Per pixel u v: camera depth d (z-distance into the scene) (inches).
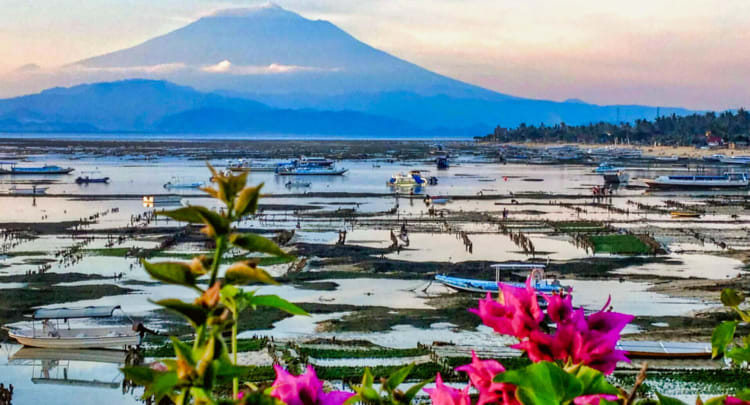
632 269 2480.3
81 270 2429.9
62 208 4087.1
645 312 1926.7
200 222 140.1
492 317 160.1
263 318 1873.8
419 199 4694.9
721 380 1400.1
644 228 3376.0
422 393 1311.5
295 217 3777.1
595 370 152.3
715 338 218.4
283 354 1557.6
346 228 3408.0
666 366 1485.0
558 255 2728.8
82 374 1523.1
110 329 1694.1
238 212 140.2
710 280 2310.5
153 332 1685.5
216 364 133.3
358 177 6565.0
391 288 2231.8
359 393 170.7
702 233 3235.7
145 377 133.2
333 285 2263.8
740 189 5359.3
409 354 1579.7
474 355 166.6
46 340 1643.7
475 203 4431.6
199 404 137.3
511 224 3513.8
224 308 138.7
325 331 1776.6
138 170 7130.9
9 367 1566.2
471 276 2400.3
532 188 5447.8
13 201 4416.8
